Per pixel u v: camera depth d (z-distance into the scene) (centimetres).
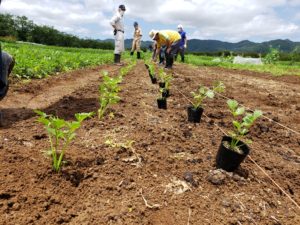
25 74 402
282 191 152
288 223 127
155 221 117
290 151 216
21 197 121
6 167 138
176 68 750
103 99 219
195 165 163
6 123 200
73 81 416
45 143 169
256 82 617
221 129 232
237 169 165
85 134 189
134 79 458
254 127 253
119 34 681
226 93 413
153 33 629
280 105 370
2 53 205
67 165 145
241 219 124
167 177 148
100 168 148
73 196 127
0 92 204
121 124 211
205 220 121
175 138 195
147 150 172
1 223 108
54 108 242
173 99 332
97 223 112
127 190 134
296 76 840
